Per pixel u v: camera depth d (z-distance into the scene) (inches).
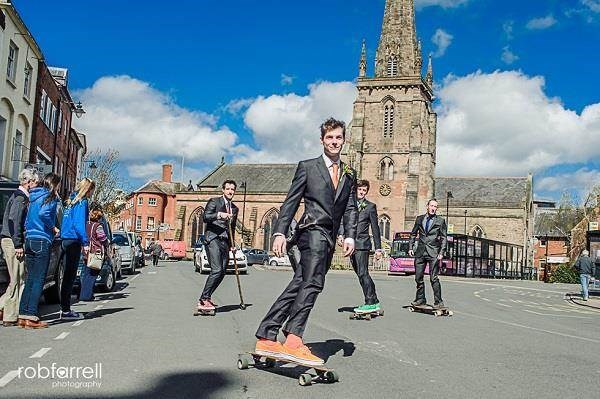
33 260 344.5
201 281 829.8
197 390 211.2
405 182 2753.4
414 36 2891.2
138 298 544.4
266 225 3122.5
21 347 283.0
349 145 2824.8
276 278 977.5
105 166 2381.9
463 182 3353.8
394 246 1796.3
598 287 1013.2
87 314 414.0
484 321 463.2
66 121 1533.0
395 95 2807.6
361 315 433.1
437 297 490.9
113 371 236.8
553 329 441.4
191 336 328.8
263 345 243.3
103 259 511.8
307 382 223.3
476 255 1899.6
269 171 3376.0
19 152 1010.7
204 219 428.1
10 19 930.7
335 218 246.7
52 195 348.5
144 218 3459.6
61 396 198.2
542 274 2571.4
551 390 231.8
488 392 224.1
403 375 248.5
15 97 981.8
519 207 3090.6
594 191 2677.2
